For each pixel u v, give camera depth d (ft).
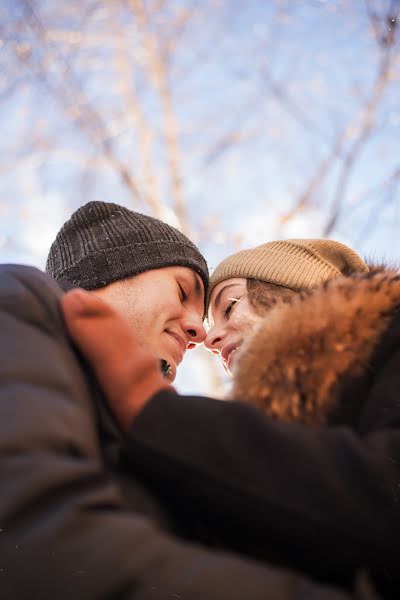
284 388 3.99
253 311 6.86
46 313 3.43
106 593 2.35
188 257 7.04
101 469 2.75
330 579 2.88
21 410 2.69
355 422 3.90
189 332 6.93
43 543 2.39
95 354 3.38
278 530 2.89
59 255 7.02
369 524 2.86
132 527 2.52
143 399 3.29
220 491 2.96
